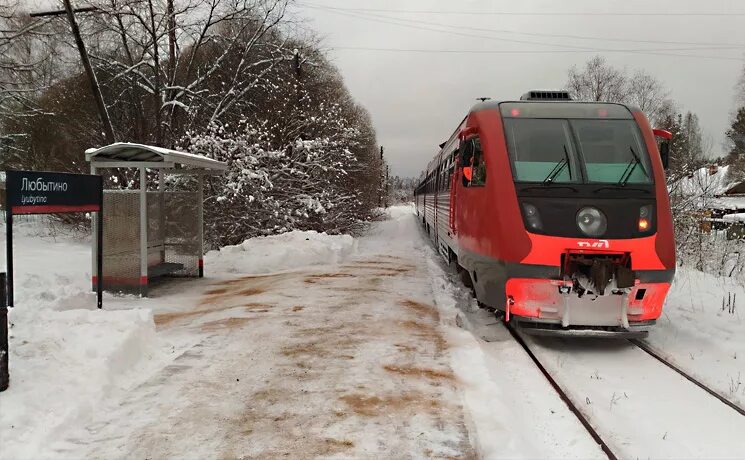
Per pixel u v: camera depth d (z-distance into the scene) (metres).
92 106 21.88
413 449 3.83
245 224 16.81
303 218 18.64
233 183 15.67
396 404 4.59
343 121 20.89
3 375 4.27
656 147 7.06
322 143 18.09
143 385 4.97
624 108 7.57
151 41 18.59
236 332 6.80
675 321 7.77
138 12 18.70
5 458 3.54
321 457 3.70
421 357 5.84
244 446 3.84
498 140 7.14
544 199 6.52
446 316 7.79
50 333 5.35
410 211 62.44
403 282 10.95
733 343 6.58
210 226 16.62
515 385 5.36
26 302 7.15
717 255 13.47
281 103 19.80
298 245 14.45
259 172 16.22
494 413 4.41
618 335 6.30
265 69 20.44
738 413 4.74
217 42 22.12
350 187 24.52
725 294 9.25
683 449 4.12
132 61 19.12
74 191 6.82
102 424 4.16
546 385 5.35
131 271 9.51
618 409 4.84
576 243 6.26
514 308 6.52
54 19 18.39
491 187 6.93
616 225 6.33
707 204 14.23
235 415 4.34
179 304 8.73
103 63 19.42
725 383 5.42
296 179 17.84
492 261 6.80
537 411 4.75
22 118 22.73
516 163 6.89
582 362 6.20
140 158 9.60
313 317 7.66
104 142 19.70
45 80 21.09
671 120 32.06
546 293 6.32
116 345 5.25
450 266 12.70
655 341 7.04
